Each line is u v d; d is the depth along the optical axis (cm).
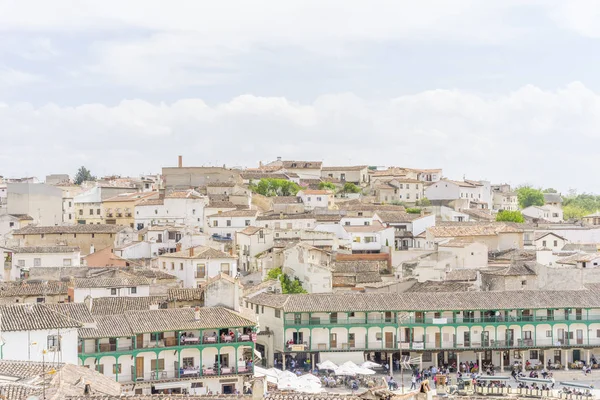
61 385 7325
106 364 11869
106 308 13025
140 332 11969
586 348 14800
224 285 13462
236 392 12388
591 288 15662
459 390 12100
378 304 14438
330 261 18175
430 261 17650
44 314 10612
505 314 14712
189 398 7450
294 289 16612
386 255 19338
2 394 6662
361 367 13188
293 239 19862
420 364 14088
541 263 16962
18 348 10100
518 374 13912
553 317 14800
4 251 16838
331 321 14350
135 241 19838
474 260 17662
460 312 14612
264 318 14738
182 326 12294
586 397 11688
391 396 6656
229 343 12519
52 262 17088
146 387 11975
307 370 14088
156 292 14312
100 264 17900
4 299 13662
